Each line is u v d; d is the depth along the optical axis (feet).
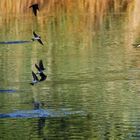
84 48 126.21
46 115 75.36
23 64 111.14
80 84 92.12
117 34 143.64
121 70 101.55
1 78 99.09
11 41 139.85
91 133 68.13
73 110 77.30
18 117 74.84
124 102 80.33
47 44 134.21
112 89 87.86
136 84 90.79
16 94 87.45
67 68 104.78
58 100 82.58
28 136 67.62
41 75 70.90
